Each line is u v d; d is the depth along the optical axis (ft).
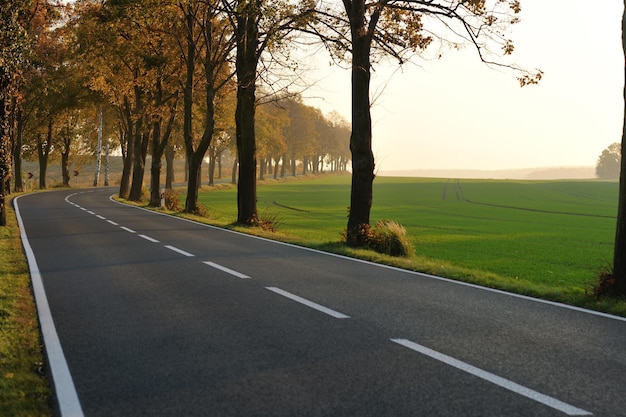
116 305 23.57
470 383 14.29
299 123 325.42
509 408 12.64
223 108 112.57
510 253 72.79
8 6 51.47
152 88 110.32
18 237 49.32
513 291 29.01
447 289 28.91
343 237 52.80
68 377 14.65
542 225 124.16
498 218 143.84
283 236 57.31
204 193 220.84
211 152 254.06
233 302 24.31
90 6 93.45
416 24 55.11
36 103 138.82
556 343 18.44
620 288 26.04
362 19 49.78
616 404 13.01
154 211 95.30
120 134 171.32
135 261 36.52
